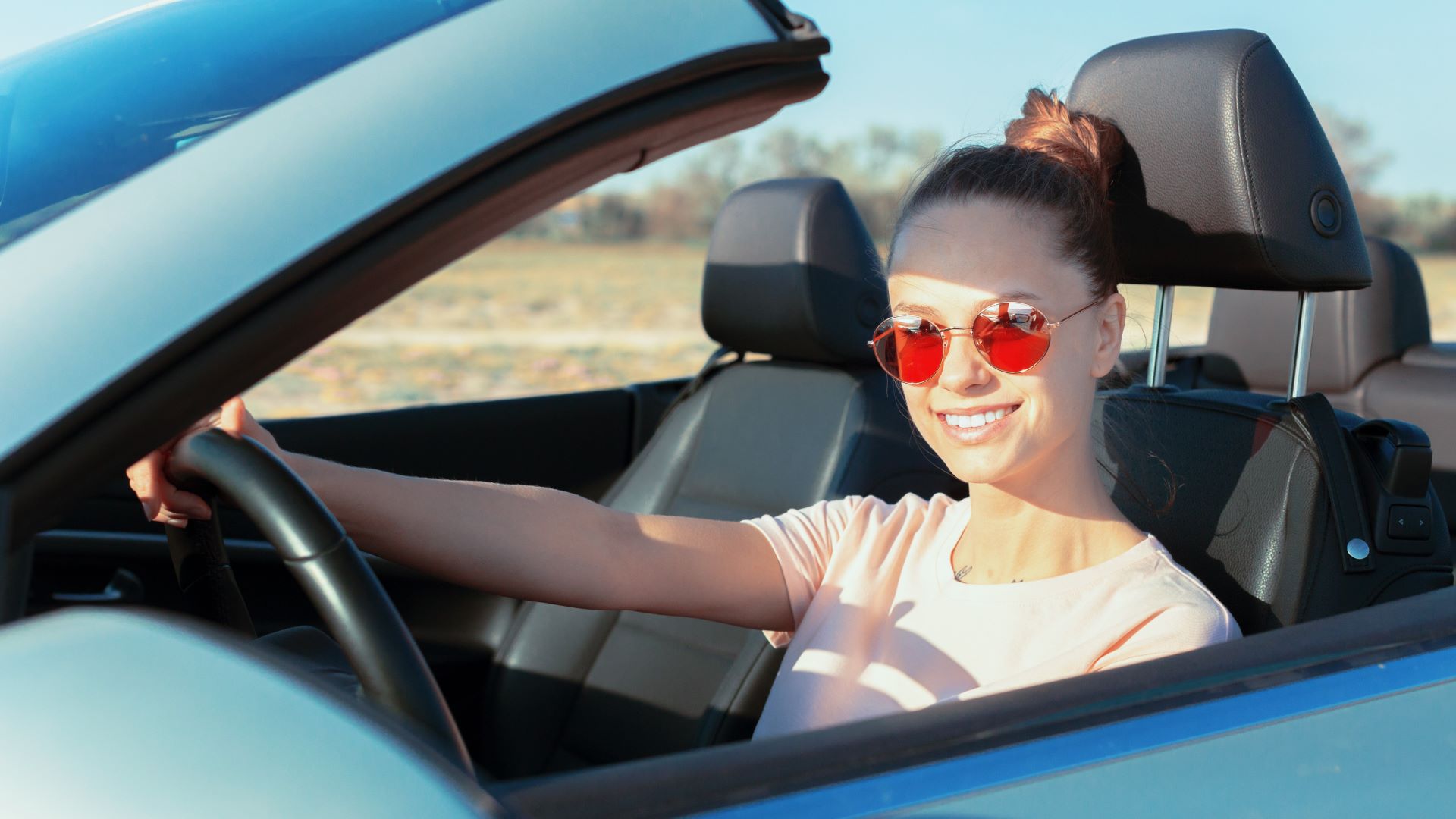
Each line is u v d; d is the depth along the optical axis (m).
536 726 2.52
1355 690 0.92
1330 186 1.42
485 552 1.30
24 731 0.60
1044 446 1.23
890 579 1.40
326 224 0.80
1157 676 0.90
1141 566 1.26
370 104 0.85
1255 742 0.86
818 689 1.33
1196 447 1.54
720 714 2.17
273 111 0.84
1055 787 0.80
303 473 1.23
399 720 0.63
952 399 1.23
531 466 2.93
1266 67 1.40
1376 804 0.87
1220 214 1.41
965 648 1.27
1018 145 1.31
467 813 0.58
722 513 2.67
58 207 0.88
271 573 2.38
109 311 0.75
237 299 0.76
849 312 2.62
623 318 10.23
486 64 0.89
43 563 2.21
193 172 0.81
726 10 0.98
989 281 1.20
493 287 11.65
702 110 0.96
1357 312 3.84
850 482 2.46
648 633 2.47
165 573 2.32
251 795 0.58
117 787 0.58
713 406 2.82
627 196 15.39
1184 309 8.41
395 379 5.41
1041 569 1.30
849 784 0.76
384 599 0.85
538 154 0.88
